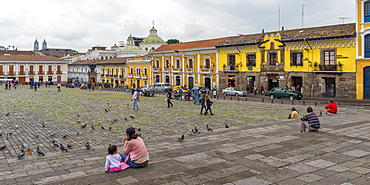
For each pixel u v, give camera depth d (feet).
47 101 108.78
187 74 194.39
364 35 111.65
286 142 38.09
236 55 161.07
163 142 41.45
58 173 27.04
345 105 101.04
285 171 26.73
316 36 124.98
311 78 128.98
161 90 181.98
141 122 62.18
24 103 100.78
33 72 280.72
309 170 26.96
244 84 157.89
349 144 36.86
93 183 24.02
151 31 338.75
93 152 36.86
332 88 124.06
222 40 177.68
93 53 355.77
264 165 28.50
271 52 144.05
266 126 54.13
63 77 299.38
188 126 57.26
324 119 62.75
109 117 69.56
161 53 215.10
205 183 23.89
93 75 300.40
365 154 32.24
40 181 24.56
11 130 53.31
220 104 102.73
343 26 124.98
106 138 46.68
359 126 51.26
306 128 49.80
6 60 266.57
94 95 144.05
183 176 25.54
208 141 40.57
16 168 29.22
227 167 27.94
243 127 54.44
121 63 259.39
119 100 115.96
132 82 249.75
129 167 27.84
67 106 92.73
